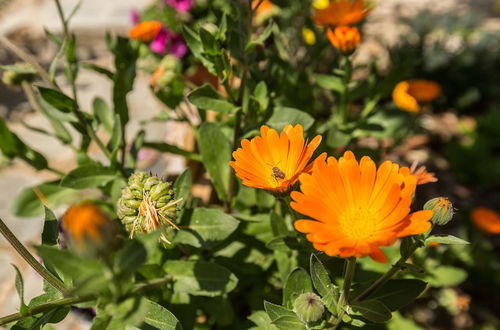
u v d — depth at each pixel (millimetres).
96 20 1093
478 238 625
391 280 333
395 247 462
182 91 486
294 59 689
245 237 424
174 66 527
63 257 268
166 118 492
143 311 275
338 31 445
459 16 1080
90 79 964
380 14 1319
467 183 831
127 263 267
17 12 1228
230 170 420
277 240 367
